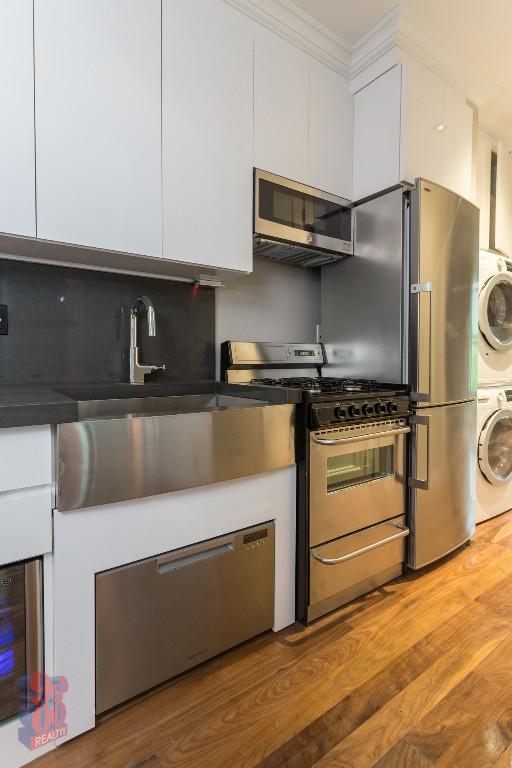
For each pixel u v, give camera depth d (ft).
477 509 8.13
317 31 6.03
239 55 5.28
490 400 8.04
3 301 4.68
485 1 5.68
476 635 4.83
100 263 5.04
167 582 3.87
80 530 3.33
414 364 6.11
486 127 8.72
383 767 3.22
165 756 3.31
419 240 6.04
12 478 2.99
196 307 6.29
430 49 6.42
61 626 3.28
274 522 4.76
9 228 3.72
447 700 3.88
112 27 4.21
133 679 3.70
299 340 7.64
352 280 7.04
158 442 3.66
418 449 6.12
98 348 5.34
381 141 6.45
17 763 3.18
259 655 4.47
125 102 4.32
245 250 5.41
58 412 3.09
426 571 6.39
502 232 9.10
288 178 5.90
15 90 3.69
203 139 4.95
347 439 5.17
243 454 4.31
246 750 3.37
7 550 3.00
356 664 4.34
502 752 3.35
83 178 4.09
